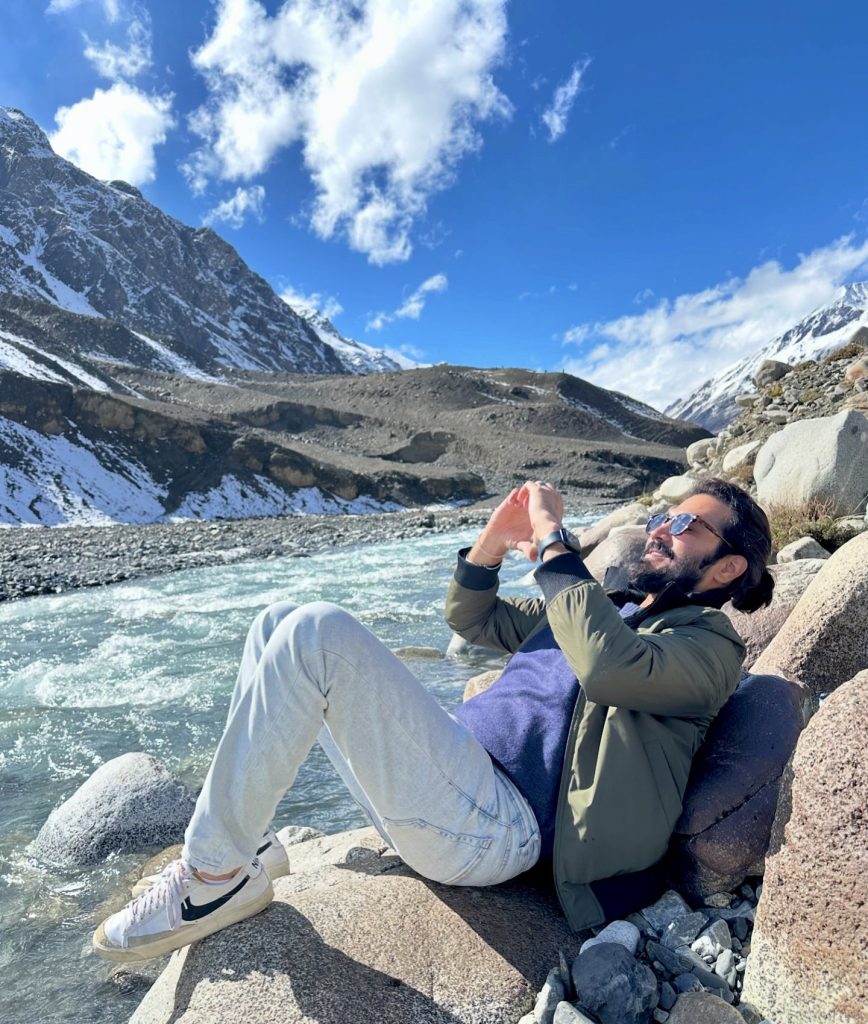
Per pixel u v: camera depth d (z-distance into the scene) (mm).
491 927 1983
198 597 12852
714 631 2055
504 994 1792
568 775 2016
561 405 116625
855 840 1565
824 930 1586
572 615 1940
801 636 3309
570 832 1954
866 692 1713
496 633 2693
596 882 2004
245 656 2109
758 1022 1706
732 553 2154
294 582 14336
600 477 74938
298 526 32406
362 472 62469
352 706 1812
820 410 13336
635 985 1742
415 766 1856
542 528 2156
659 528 2244
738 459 12445
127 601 12766
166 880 1867
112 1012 2303
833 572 3336
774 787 2088
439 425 105562
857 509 8562
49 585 15023
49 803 4152
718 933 1940
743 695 2320
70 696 6441
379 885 2135
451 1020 1710
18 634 9961
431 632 8883
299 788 4297
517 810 2016
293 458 57562
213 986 1758
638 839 1964
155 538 26703
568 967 1842
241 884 1900
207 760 4762
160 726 5504
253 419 88688
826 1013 1562
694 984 1801
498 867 1962
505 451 84062
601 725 2041
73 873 3320
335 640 1781
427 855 1945
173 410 64312
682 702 1961
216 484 52562
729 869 2066
